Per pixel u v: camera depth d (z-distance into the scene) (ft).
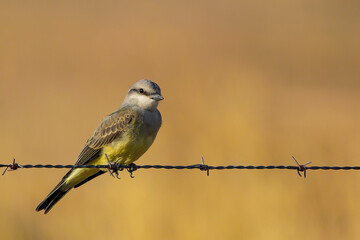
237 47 95.09
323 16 115.14
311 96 70.95
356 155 44.91
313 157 43.93
